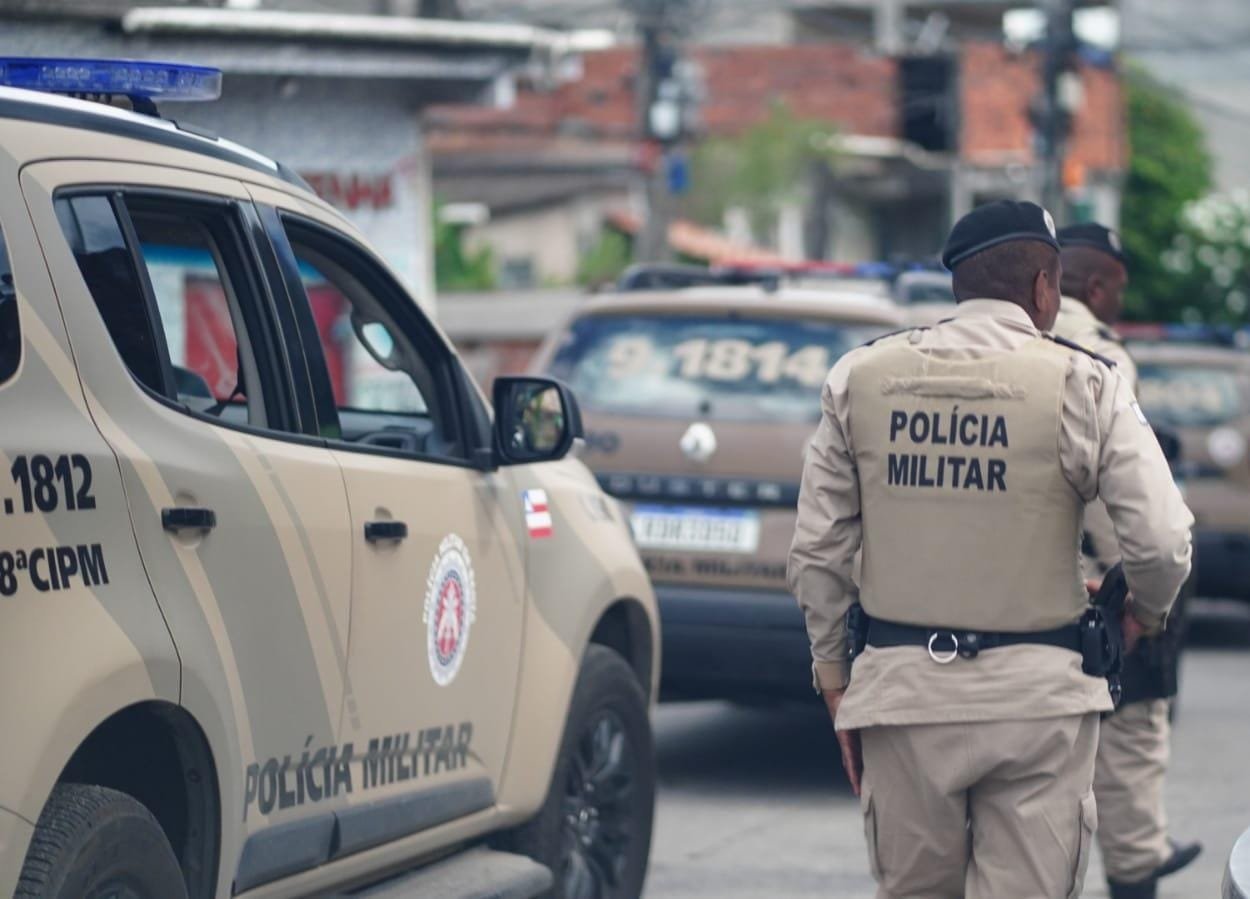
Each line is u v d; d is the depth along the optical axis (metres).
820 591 9.44
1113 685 9.27
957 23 107.44
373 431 12.25
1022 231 9.35
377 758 10.44
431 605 10.97
